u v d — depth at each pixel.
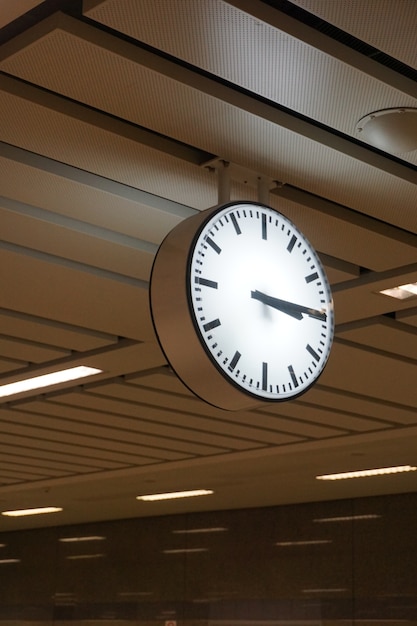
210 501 15.30
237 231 3.77
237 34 3.69
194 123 4.31
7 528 19.14
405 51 3.77
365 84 4.00
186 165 4.74
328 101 4.13
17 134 4.48
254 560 15.62
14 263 5.93
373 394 8.81
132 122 4.36
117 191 5.09
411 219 5.27
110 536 17.77
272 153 4.57
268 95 4.09
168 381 8.47
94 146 4.58
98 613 17.44
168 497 14.95
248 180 4.83
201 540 16.42
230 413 9.56
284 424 10.03
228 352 3.60
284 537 15.39
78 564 18.09
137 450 11.55
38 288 6.34
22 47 3.82
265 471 12.68
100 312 6.76
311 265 3.95
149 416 9.81
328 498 14.76
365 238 5.53
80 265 6.04
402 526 14.10
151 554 17.02
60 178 4.89
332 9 3.52
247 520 15.92
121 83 4.02
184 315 3.55
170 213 5.29
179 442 11.05
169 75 3.98
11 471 13.15
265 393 3.64
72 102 4.32
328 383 8.45
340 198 5.04
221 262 3.68
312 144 4.50
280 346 3.75
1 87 4.11
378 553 14.24
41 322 7.06
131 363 7.98
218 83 4.16
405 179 4.85
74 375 8.38
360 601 14.22
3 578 19.19
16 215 5.29
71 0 3.77
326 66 3.88
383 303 6.55
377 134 4.33
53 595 18.27
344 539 14.69
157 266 3.68
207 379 3.58
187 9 3.54
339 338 7.32
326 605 14.56
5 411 9.75
